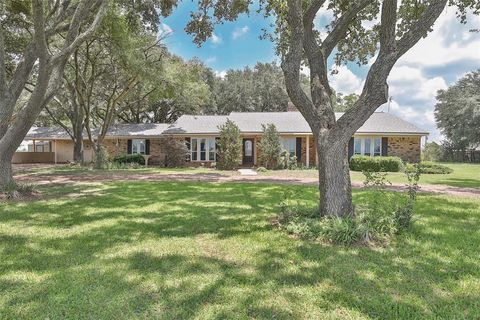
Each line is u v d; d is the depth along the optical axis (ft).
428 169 63.16
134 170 66.54
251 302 10.38
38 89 29.99
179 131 79.51
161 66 68.03
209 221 21.58
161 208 26.13
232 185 41.68
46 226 20.16
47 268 13.15
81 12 29.99
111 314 9.61
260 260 14.20
